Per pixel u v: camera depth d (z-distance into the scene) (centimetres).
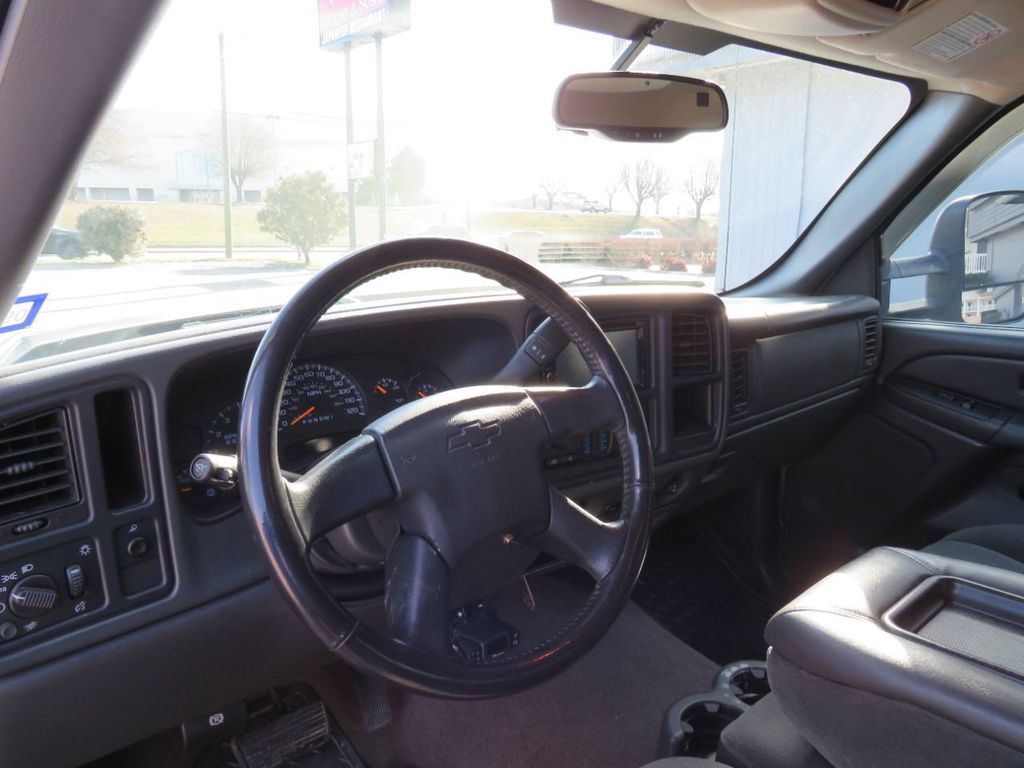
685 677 216
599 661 222
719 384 204
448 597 103
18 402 106
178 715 137
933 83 246
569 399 117
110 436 123
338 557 117
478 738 191
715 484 235
